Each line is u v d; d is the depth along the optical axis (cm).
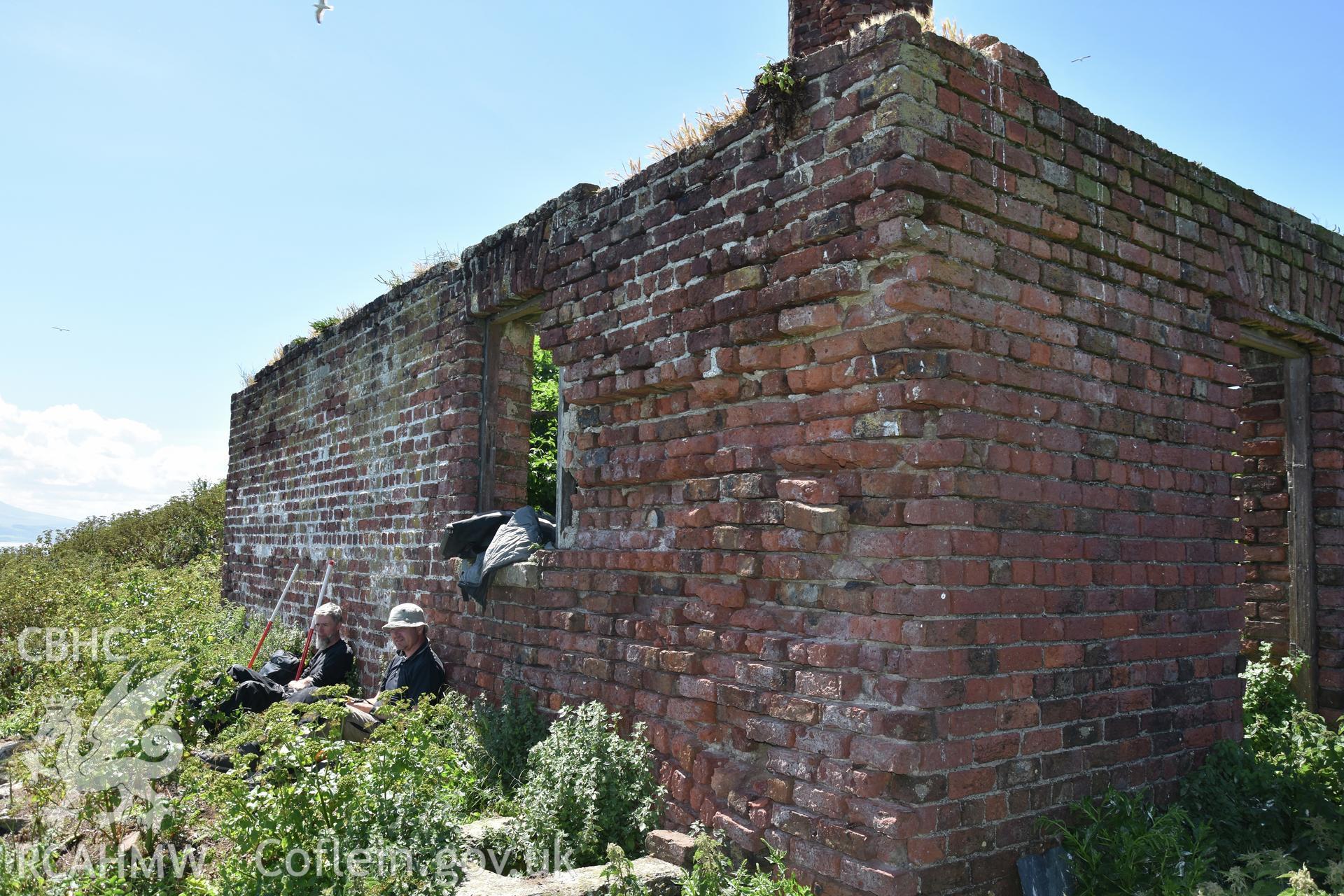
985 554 355
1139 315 440
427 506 682
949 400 348
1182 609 443
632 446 482
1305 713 519
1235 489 483
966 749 342
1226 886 367
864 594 353
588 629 494
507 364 666
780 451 392
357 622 779
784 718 370
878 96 358
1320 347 590
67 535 1875
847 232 368
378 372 785
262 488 1065
